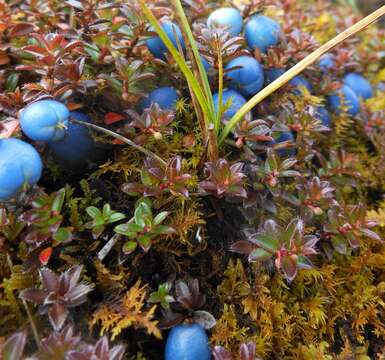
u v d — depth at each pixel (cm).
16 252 8
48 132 7
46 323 7
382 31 14
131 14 9
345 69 12
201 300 8
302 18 14
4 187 7
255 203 8
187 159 9
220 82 8
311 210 9
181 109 9
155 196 8
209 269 9
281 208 9
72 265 8
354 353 8
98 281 8
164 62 9
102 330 7
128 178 9
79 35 9
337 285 9
